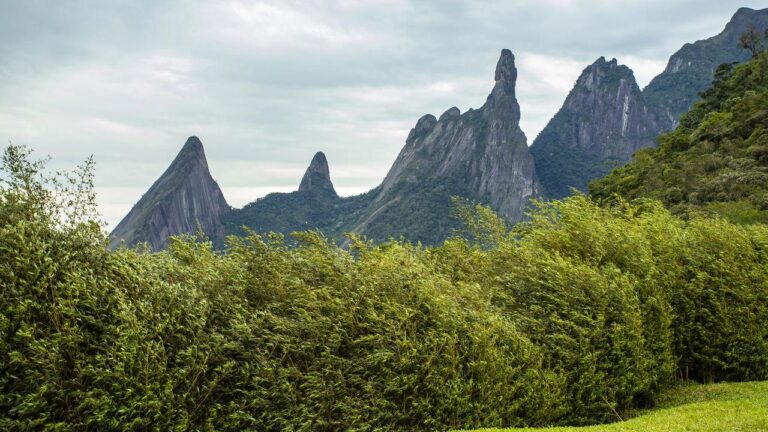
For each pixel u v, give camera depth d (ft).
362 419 32.68
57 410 26.27
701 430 34.09
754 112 249.75
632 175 282.77
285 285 35.86
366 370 33.76
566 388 41.42
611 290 45.55
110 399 26.17
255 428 30.63
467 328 37.22
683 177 222.48
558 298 44.83
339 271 37.63
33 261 27.32
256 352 32.35
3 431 25.11
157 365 28.04
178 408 28.32
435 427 34.27
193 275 34.53
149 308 29.30
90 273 29.48
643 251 50.96
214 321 32.78
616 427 36.40
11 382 25.76
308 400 31.50
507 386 37.55
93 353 27.99
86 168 32.12
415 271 38.81
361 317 35.14
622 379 44.11
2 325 25.29
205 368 29.55
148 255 34.65
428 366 34.47
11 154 30.14
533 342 42.68
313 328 33.19
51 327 26.99
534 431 34.58
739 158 215.92
